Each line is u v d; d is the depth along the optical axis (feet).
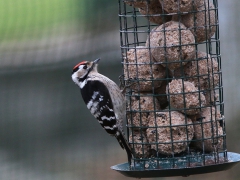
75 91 52.60
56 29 52.75
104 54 52.03
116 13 51.93
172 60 27.61
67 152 52.31
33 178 51.67
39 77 52.39
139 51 28.94
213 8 28.66
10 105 52.19
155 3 28.76
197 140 28.02
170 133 27.94
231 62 50.31
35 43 52.42
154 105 28.66
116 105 32.50
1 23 53.36
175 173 26.13
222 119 29.22
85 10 52.42
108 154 52.24
